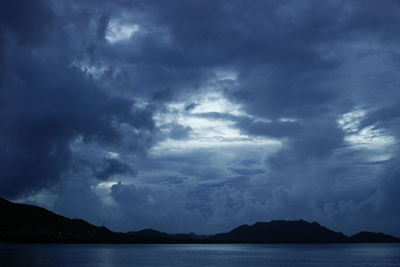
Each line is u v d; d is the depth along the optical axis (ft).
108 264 463.83
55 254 644.69
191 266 456.45
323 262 531.09
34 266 400.88
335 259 605.31
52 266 407.03
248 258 634.43
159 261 542.98
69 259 531.91
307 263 507.30
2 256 563.89
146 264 480.23
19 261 467.93
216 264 490.08
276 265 475.31
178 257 655.76
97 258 577.43
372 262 524.52
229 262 526.16
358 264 489.67
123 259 569.23
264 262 533.96
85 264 453.17
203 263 509.76
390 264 489.26
